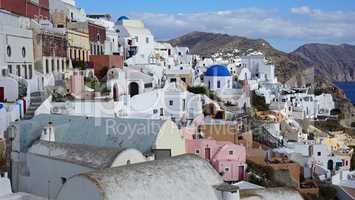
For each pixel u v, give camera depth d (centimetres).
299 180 6419
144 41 13212
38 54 7138
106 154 3400
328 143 9294
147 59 11825
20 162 4012
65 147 3700
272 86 13812
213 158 5809
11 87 5772
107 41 11000
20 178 3997
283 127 9194
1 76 5875
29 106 5709
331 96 15288
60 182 3566
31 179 3894
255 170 6094
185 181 2934
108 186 2555
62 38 7994
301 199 3472
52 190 3650
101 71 8931
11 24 6775
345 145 9744
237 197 3016
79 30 9075
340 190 6531
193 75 11038
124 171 2777
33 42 7100
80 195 2622
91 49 9781
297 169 6359
